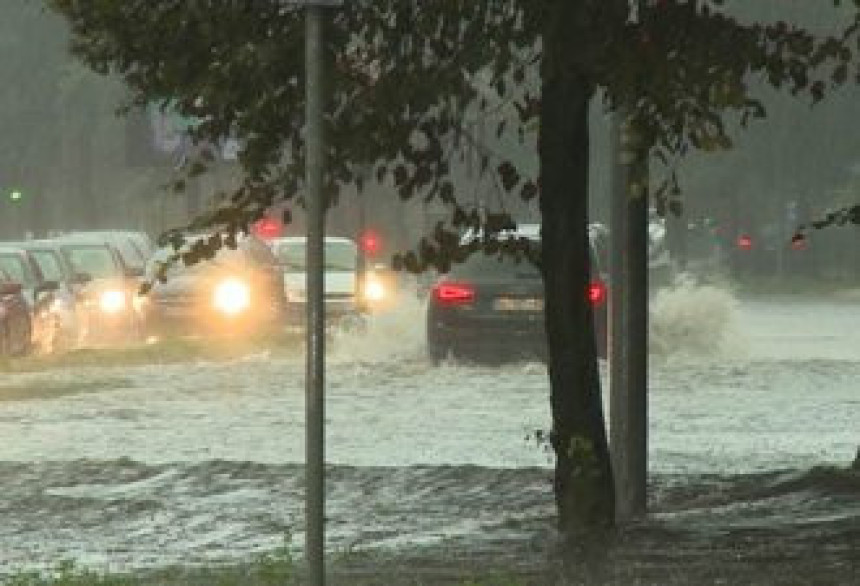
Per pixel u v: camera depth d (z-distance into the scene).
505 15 31.17
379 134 32.06
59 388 81.69
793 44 30.97
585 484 35.41
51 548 41.19
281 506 47.03
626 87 30.66
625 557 33.25
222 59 31.45
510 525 41.00
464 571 32.69
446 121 33.12
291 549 39.16
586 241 35.22
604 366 80.94
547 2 30.44
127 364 94.25
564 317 35.16
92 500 48.34
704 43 30.31
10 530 44.38
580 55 30.61
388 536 40.59
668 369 88.75
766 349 106.12
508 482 48.94
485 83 36.06
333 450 59.09
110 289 115.75
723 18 30.48
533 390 78.62
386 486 49.28
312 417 22.20
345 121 31.80
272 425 67.38
